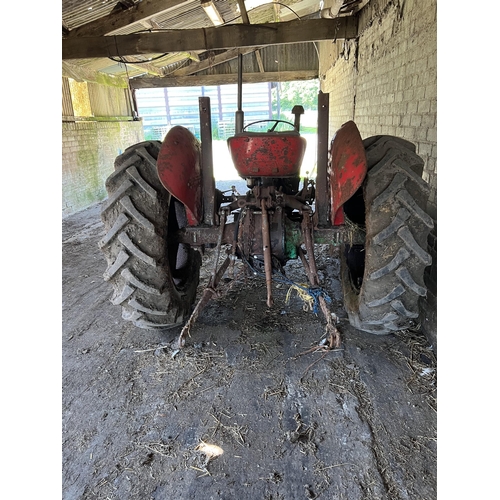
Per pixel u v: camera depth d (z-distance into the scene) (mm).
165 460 1601
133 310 2189
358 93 5184
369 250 1973
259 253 2236
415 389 1940
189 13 6797
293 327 2559
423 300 2422
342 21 5359
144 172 2090
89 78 7801
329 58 8312
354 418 1772
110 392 2010
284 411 1830
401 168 1924
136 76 11008
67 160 6781
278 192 2266
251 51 11023
